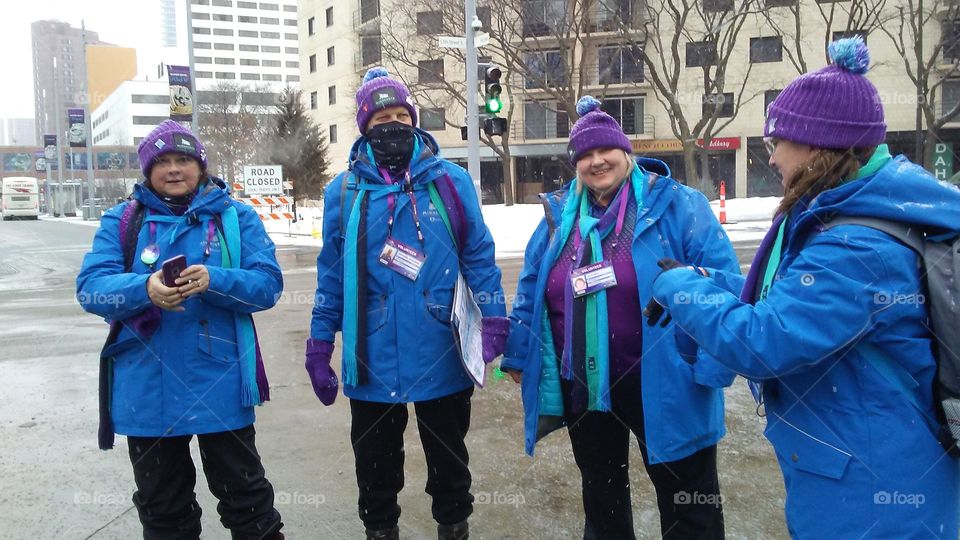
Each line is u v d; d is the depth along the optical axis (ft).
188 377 8.56
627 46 106.32
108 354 8.66
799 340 5.41
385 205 9.07
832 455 5.66
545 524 10.43
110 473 12.56
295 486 11.94
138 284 8.05
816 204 5.64
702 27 107.55
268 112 159.12
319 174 142.61
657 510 10.72
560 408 8.76
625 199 8.31
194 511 9.18
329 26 156.35
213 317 8.77
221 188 9.20
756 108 115.34
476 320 9.29
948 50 94.89
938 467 5.40
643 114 119.44
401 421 9.65
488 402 16.10
